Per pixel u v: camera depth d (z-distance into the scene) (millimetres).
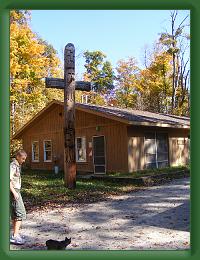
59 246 5652
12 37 27875
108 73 56000
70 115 13773
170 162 21047
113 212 9547
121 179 15688
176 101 40312
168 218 8531
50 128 23078
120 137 18125
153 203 10625
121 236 7125
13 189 6621
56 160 22234
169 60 39344
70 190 13242
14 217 6734
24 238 7176
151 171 17859
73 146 13805
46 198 11812
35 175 20078
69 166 13711
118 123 18219
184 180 16125
